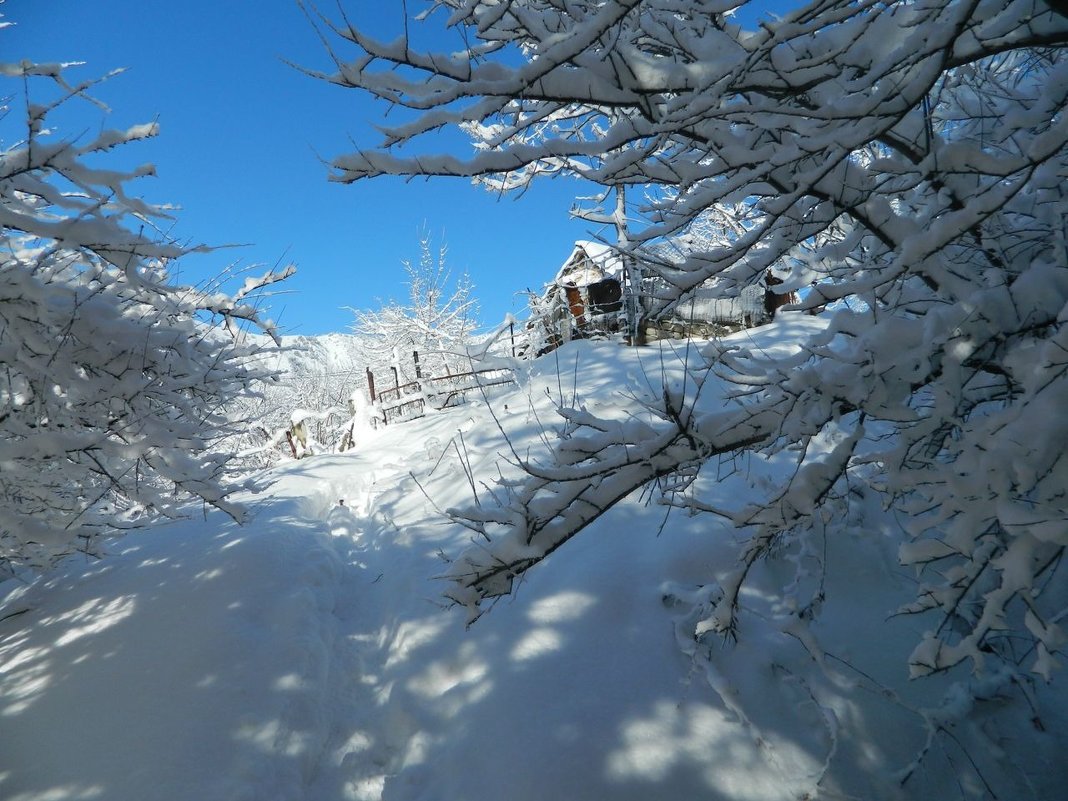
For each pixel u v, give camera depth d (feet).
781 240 10.81
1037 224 12.21
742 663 15.51
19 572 25.39
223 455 19.83
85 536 21.36
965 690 14.01
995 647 14.98
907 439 10.02
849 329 11.12
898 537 18.42
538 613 17.78
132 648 18.65
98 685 17.25
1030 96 12.12
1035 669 8.16
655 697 14.92
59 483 19.65
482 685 16.15
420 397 47.37
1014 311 9.70
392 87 8.34
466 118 8.67
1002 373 10.31
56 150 13.97
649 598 17.58
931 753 13.43
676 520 20.06
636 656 16.06
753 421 11.02
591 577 18.49
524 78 8.10
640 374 31.96
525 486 10.99
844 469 10.71
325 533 27.99
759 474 21.43
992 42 8.25
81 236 15.17
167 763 14.71
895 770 13.26
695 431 10.69
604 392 30.73
